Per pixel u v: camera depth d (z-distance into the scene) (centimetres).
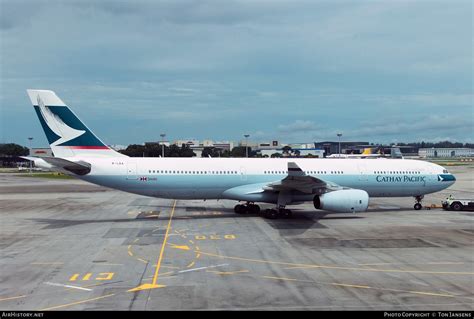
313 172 3650
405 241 2450
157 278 1711
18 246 2364
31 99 3219
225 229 2877
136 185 3316
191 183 3388
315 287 1584
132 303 1412
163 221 3244
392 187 3812
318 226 2986
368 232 2742
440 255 2100
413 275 1745
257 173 3497
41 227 3012
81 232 2798
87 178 3253
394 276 1730
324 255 2103
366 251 2189
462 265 1906
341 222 3169
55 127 3244
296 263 1945
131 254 2147
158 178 3331
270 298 1462
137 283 1642
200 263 1953
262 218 3378
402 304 1401
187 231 2803
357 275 1745
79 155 3284
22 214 3712
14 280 1698
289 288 1573
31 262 1992
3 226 3066
